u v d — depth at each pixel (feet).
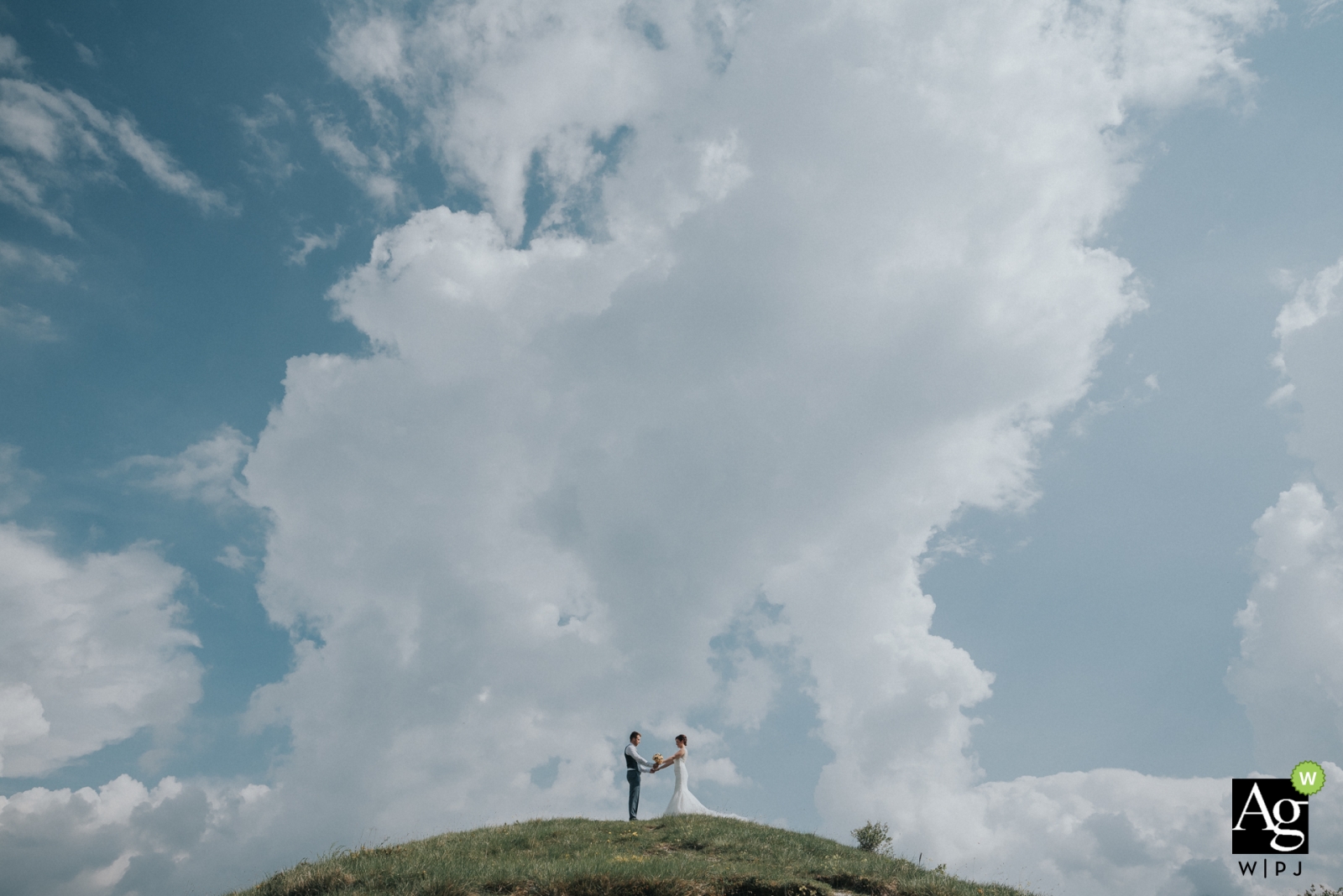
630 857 54.39
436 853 55.62
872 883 51.88
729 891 47.26
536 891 45.06
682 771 75.51
